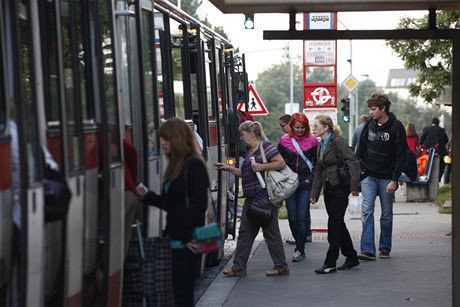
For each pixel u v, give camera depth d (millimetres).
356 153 26125
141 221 15883
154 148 17391
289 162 26656
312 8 19969
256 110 46906
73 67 11773
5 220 9055
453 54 17734
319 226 36656
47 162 10297
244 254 24078
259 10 20406
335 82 41531
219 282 23188
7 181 9141
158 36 19203
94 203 12445
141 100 16203
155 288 14273
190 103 22781
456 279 17641
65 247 10867
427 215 41031
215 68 27391
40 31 10625
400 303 20016
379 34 18234
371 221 26281
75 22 12031
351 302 20203
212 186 24922
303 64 41656
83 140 11867
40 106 10250
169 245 14375
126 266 14305
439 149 56312
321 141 23812
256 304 20172
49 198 10258
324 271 24172
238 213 36125
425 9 19359
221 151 27078
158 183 17562
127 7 15867
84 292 11883
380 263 25906
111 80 13812
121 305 13805
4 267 9070
